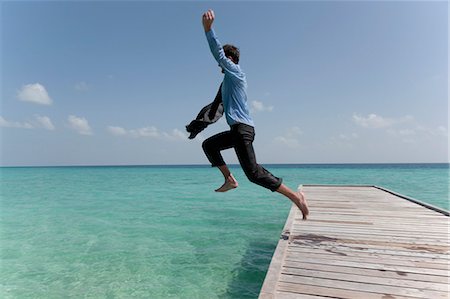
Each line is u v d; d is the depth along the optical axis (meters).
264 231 8.91
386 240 4.61
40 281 5.41
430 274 3.33
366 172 57.38
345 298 2.82
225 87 2.98
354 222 5.81
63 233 8.91
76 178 43.53
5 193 20.84
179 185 28.00
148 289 5.02
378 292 2.92
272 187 3.15
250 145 2.93
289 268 3.55
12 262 6.40
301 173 54.22
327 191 10.55
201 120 3.01
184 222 10.31
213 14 2.70
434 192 19.58
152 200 16.33
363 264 3.65
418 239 4.66
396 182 29.27
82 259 6.54
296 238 4.76
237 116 2.88
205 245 7.50
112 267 6.05
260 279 5.39
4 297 4.80
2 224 10.30
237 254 6.77
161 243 7.72
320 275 3.34
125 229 9.34
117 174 58.75
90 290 5.02
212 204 14.54
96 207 13.97
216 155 3.11
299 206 3.37
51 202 15.85
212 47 2.78
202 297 4.72
